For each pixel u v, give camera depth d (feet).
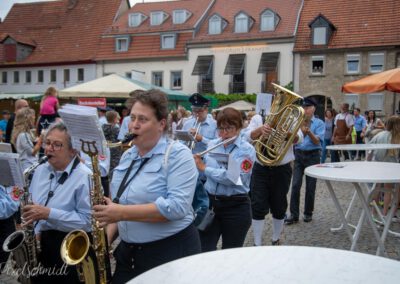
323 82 98.89
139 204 8.18
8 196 11.89
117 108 58.44
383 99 95.30
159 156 8.36
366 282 5.90
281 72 102.12
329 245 18.56
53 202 9.89
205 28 111.86
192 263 6.61
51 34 131.34
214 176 12.42
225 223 12.80
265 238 19.83
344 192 31.76
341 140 46.37
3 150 11.70
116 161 23.24
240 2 114.11
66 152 9.98
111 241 9.55
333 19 101.30
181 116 40.75
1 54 131.23
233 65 105.09
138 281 5.98
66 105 8.33
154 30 114.42
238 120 13.16
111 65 118.21
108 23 125.49
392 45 92.79
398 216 23.29
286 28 102.78
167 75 112.68
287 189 17.52
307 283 5.87
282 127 16.71
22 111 20.38
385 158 22.59
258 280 5.98
